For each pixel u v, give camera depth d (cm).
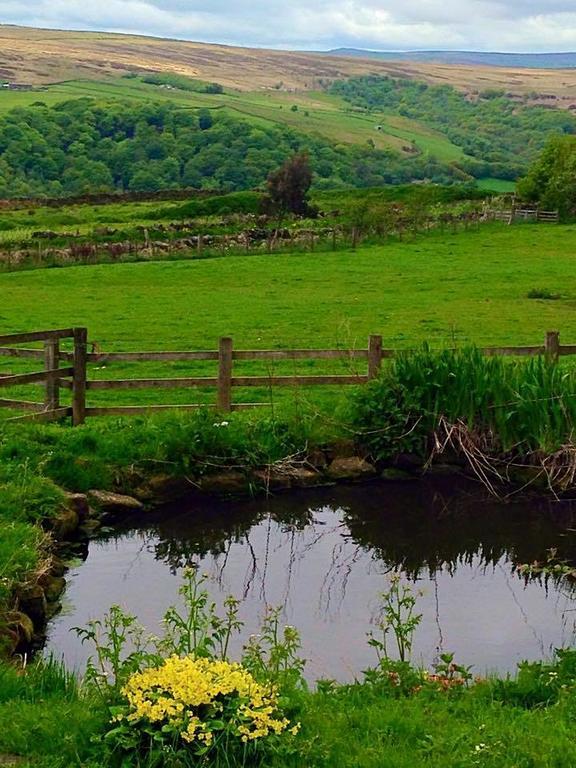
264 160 15512
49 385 1752
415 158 18838
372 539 1519
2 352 1750
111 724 718
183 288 4072
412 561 1429
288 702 757
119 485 1597
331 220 6431
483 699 848
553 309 3516
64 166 15375
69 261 4862
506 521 1592
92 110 17212
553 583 1330
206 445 1681
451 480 1756
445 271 4606
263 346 2734
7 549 1205
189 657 752
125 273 4553
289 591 1289
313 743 711
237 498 1658
